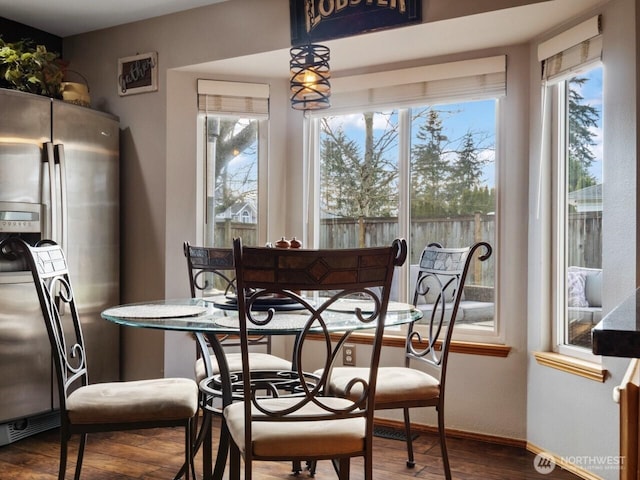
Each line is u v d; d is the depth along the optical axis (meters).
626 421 1.05
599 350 0.80
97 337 3.45
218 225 3.69
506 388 3.05
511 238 3.07
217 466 2.21
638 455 1.03
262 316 2.09
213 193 3.68
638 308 1.05
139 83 3.62
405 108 3.41
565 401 2.69
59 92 3.44
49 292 2.18
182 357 3.57
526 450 2.95
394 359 3.36
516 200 3.06
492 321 3.19
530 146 3.00
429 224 3.38
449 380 3.19
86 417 1.97
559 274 2.90
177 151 3.56
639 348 0.79
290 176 3.72
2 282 2.91
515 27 2.83
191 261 2.89
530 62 3.02
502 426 3.06
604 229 2.50
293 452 1.67
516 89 3.06
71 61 3.88
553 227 2.93
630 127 2.36
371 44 3.08
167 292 3.53
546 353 2.86
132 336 3.62
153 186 3.58
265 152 3.71
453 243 3.32
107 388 2.16
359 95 3.49
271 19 3.22
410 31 2.89
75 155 3.30
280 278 1.61
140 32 3.62
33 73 3.31
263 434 1.68
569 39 2.71
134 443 3.02
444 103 3.29
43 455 2.83
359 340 3.44
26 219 3.02
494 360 3.08
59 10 3.45
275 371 2.65
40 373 3.09
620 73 2.42
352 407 1.72
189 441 2.07
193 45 3.45
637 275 2.32
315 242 3.70
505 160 3.11
